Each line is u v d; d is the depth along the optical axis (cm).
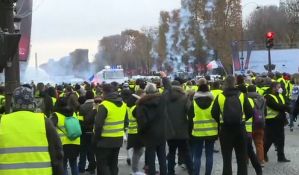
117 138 1046
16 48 849
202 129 1131
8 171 587
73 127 1073
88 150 1298
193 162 1179
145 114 1083
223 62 6372
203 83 1136
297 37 9062
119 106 1051
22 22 1686
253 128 1292
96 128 1030
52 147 605
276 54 5425
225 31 6544
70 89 1495
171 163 1192
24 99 609
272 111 1357
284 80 2347
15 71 1001
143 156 1580
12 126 596
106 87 1057
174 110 1150
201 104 1134
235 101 1033
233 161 1409
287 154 1517
